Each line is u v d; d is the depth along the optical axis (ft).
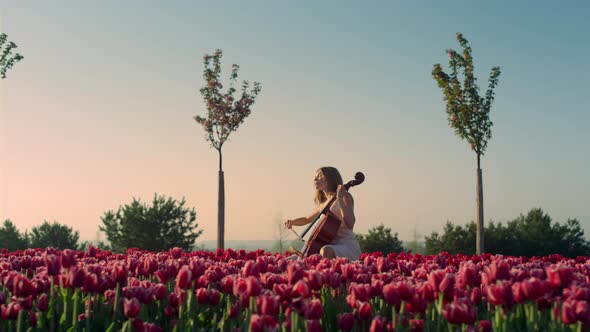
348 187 26.27
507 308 8.98
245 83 67.67
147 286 11.32
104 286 10.80
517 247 107.65
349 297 9.80
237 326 10.83
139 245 95.04
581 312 8.25
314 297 10.55
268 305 8.52
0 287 12.90
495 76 65.77
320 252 23.00
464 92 65.41
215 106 65.16
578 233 108.99
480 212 60.08
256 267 11.07
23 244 102.99
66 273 10.79
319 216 25.99
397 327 9.40
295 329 8.82
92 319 10.94
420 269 12.87
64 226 107.45
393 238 100.73
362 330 9.27
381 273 12.16
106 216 98.02
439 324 9.57
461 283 10.34
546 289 9.12
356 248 24.03
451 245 108.78
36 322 10.52
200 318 11.08
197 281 11.08
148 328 9.81
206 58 67.82
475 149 63.72
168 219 96.02
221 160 64.90
